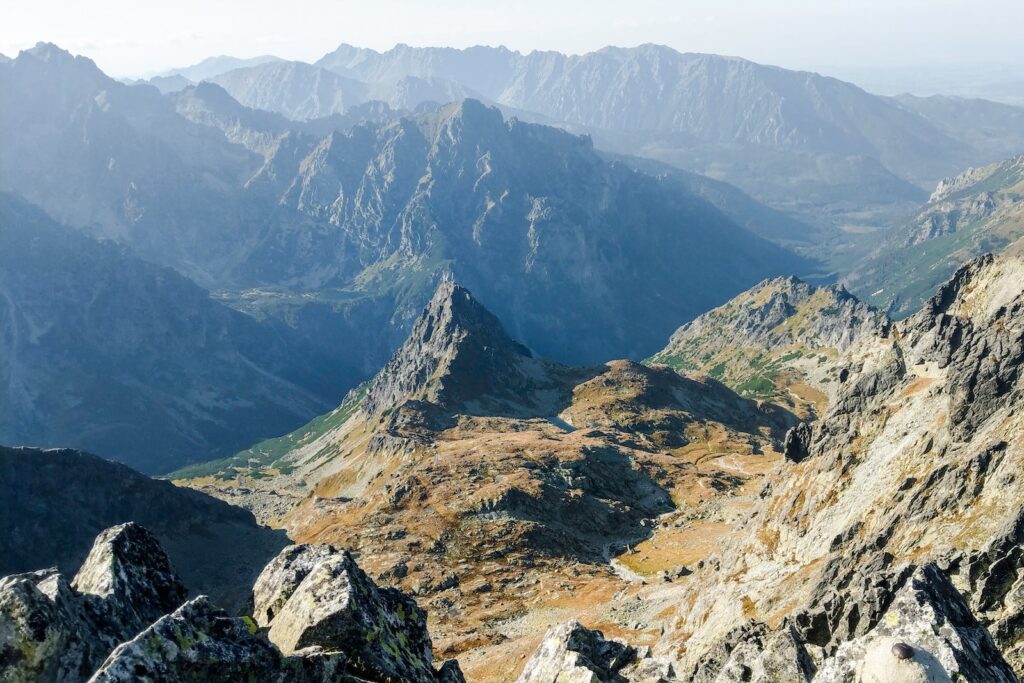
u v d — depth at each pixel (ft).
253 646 70.54
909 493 260.21
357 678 71.77
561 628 111.96
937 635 72.18
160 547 94.12
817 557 282.77
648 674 100.68
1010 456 228.84
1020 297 298.35
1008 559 171.01
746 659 112.57
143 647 64.85
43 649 69.15
